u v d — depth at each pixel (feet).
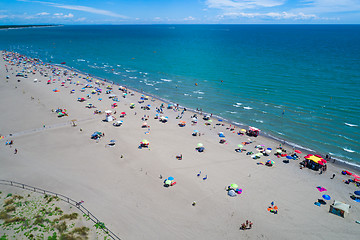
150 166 115.75
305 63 371.35
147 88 261.24
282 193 100.58
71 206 86.02
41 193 92.38
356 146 143.33
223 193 98.78
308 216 88.28
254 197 97.25
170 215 85.40
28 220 77.61
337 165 124.47
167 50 545.03
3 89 225.97
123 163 117.29
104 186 99.25
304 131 162.09
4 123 156.76
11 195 90.17
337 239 78.74
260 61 396.57
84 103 200.13
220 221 84.02
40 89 230.68
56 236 71.87
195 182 104.99
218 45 631.97
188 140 145.38
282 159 128.06
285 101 216.54
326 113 188.85
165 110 195.21
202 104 214.07
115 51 530.27
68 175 105.40
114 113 182.39
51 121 162.71
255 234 79.20
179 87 265.13
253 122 176.76
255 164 122.01
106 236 73.97
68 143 134.51
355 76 287.48
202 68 354.33
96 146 132.46
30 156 119.24
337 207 88.89
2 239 69.36
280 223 84.38
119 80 291.99
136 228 78.69
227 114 191.83
